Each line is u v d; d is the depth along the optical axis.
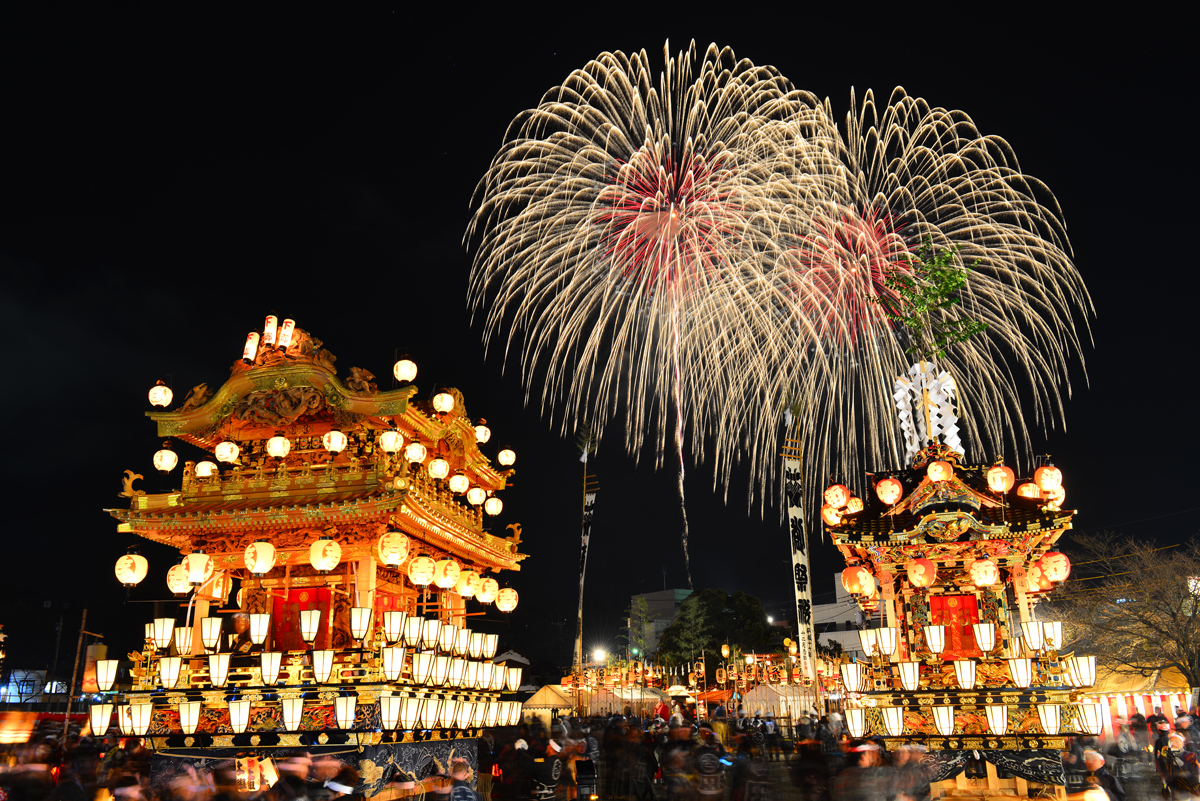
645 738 24.17
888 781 12.25
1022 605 17.39
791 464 30.70
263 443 17.48
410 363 17.17
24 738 22.56
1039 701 15.64
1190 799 15.74
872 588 17.86
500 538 21.44
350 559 16.55
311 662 14.57
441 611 20.47
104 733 14.85
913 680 16.30
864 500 19.48
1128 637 38.38
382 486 15.71
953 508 17.25
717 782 16.25
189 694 14.62
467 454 21.19
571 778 20.17
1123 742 20.36
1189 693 30.59
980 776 15.57
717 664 65.62
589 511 44.84
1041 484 17.38
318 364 16.84
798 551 30.20
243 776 14.35
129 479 16.92
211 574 16.52
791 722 36.41
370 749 14.11
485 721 19.45
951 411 19.53
